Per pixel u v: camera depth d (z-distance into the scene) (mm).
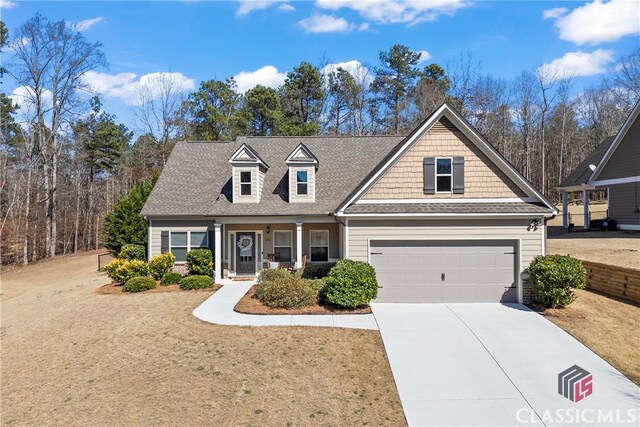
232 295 14992
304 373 8703
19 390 8742
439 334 10852
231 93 48500
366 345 10133
